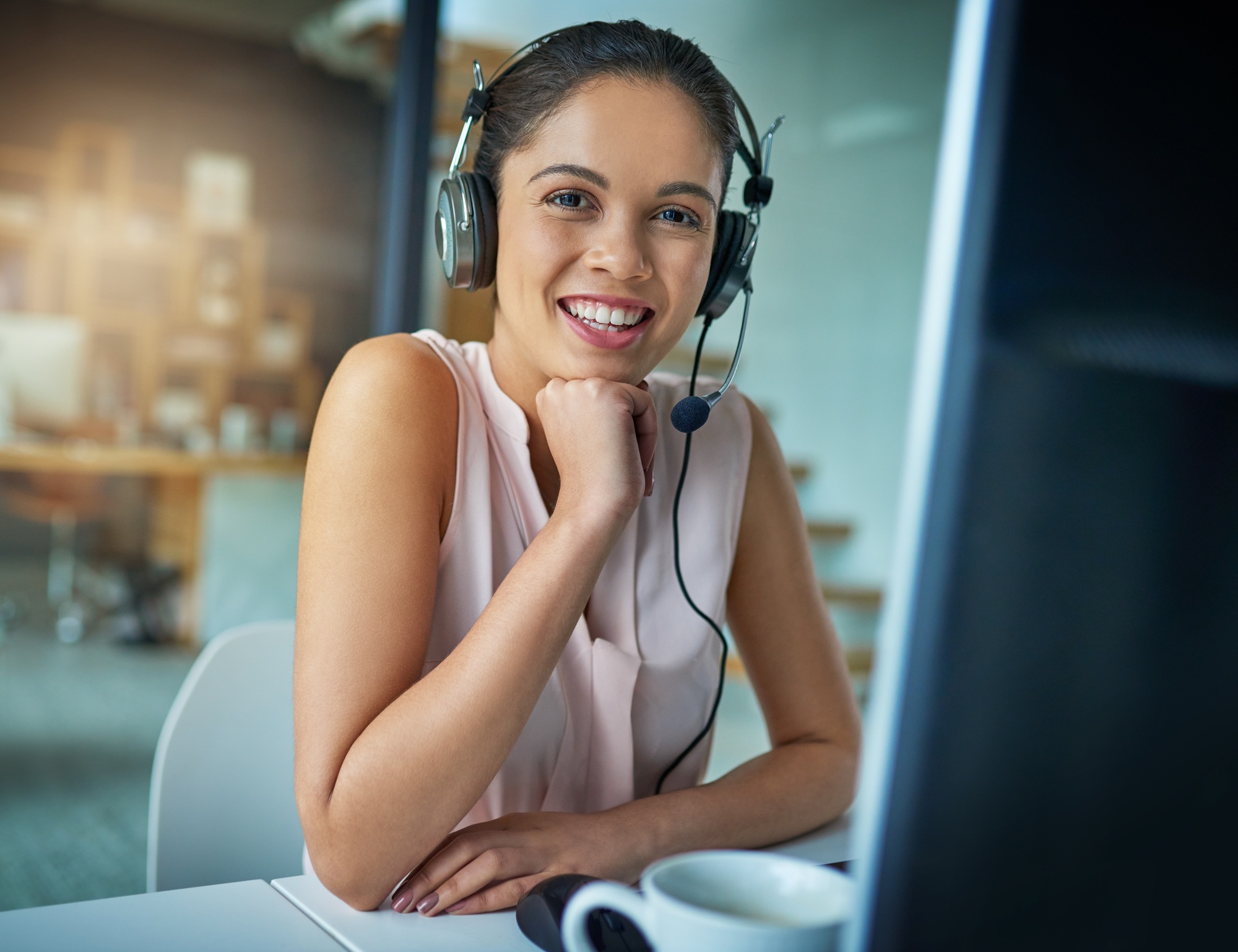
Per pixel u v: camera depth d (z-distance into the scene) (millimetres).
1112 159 332
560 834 741
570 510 767
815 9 4527
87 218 7457
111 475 5789
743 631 1078
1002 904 346
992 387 330
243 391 8055
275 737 1073
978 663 341
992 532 335
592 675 902
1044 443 335
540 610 722
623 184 800
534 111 813
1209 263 346
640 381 895
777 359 4738
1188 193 342
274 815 1066
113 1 7512
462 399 891
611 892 491
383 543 781
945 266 331
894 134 4309
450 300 4059
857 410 4406
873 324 4371
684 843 786
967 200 326
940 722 342
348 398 838
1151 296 341
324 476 809
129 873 2447
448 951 626
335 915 676
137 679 4227
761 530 1067
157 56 7762
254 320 7840
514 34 4113
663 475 998
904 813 346
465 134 871
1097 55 328
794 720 1036
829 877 496
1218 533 353
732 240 918
